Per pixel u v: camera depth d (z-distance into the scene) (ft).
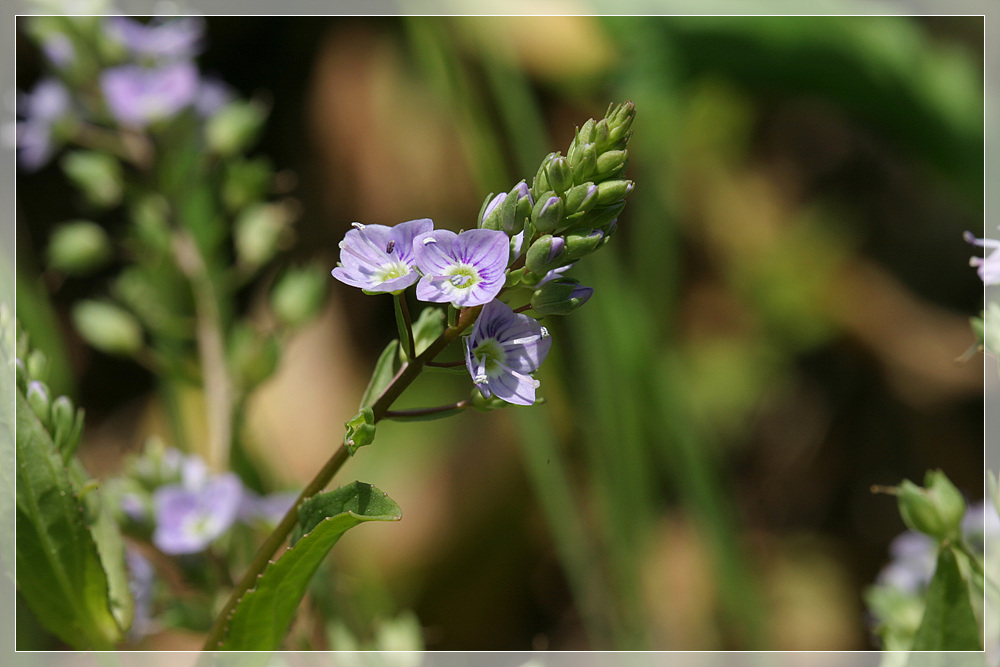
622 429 1.07
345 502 0.78
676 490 1.30
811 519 1.47
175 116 1.03
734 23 1.13
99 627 0.83
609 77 1.23
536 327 0.79
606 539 1.07
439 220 1.46
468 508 1.29
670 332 1.23
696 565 1.24
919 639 0.81
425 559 1.26
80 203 1.45
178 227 1.04
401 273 0.79
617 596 1.07
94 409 1.40
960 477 1.47
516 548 1.29
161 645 0.99
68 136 1.06
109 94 1.00
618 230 1.28
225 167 1.09
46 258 1.34
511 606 1.27
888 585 0.92
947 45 1.16
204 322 1.01
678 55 1.17
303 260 1.47
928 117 1.13
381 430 1.34
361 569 1.11
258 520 0.94
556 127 1.39
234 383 0.99
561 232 0.79
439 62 1.14
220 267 1.06
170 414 1.05
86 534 0.82
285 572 0.79
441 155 1.46
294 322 1.00
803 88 1.17
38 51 1.34
